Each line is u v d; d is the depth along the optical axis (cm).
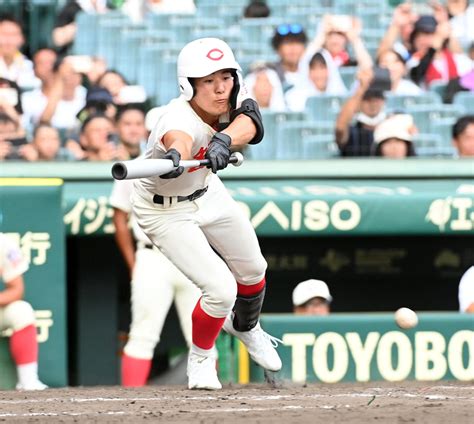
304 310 3192
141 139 3528
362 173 3525
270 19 4034
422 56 3869
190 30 4016
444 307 3862
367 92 3644
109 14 3941
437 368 3016
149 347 3078
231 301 2027
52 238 2969
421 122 3750
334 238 3784
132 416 1659
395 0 4122
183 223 1994
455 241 3812
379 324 3005
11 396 2116
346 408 1727
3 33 3709
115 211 3136
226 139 1850
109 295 3522
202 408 1772
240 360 2983
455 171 3541
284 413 1664
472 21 3962
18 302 2853
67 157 3569
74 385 3516
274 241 3762
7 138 3544
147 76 3841
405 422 1534
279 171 3500
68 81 3684
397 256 3822
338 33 3856
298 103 3747
